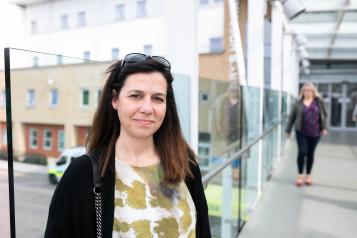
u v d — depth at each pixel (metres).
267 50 6.67
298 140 5.12
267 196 4.66
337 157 7.86
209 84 2.42
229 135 3.05
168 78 1.06
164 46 2.00
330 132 15.62
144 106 1.00
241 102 3.39
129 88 1.00
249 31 4.77
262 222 3.71
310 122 4.98
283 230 3.50
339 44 12.08
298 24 9.88
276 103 6.66
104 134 1.06
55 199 0.95
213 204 2.53
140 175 1.02
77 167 0.96
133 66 1.00
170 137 1.11
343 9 8.01
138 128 1.01
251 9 4.75
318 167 6.61
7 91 0.90
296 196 4.66
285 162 7.14
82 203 0.94
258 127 4.53
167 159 1.07
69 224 0.95
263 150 4.91
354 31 9.82
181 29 1.94
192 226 1.08
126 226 0.96
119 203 0.97
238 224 3.41
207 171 2.44
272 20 6.52
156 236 1.00
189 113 1.94
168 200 1.04
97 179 0.95
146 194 1.01
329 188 5.07
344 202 4.41
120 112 1.01
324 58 14.99
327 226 3.62
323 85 18.08
